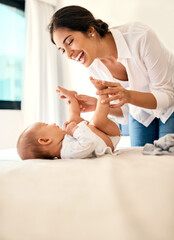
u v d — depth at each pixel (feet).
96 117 3.33
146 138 5.01
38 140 3.26
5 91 9.81
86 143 3.04
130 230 1.26
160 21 8.16
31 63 10.18
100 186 1.65
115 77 4.98
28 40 10.14
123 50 4.03
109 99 3.16
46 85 10.75
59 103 11.31
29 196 1.58
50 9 11.09
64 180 1.77
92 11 10.39
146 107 3.66
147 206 1.46
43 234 1.31
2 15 9.78
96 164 2.23
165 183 1.72
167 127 4.47
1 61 9.71
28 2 10.25
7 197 1.59
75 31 3.53
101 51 4.00
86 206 1.46
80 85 10.84
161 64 3.92
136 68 4.26
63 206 1.47
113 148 3.51
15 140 9.85
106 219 1.35
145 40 3.85
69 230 1.32
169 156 2.76
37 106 10.29
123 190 1.60
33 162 2.51
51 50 10.83
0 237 1.33
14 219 1.42
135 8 8.84
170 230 1.33
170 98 3.87
